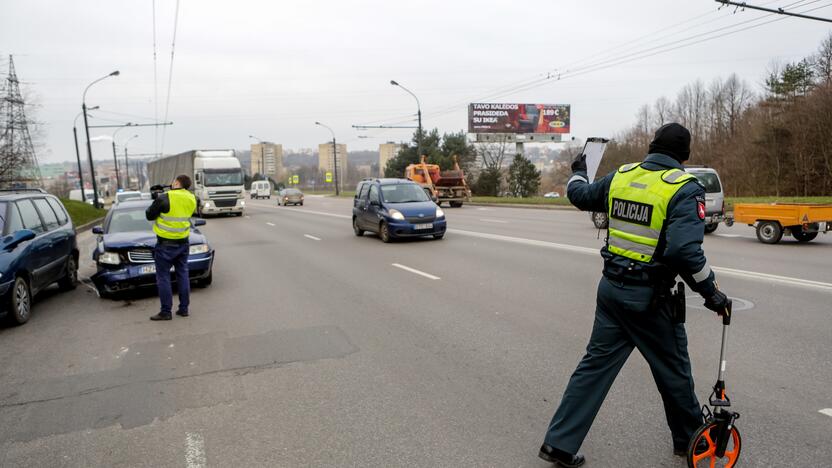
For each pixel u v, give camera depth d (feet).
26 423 13.41
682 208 9.12
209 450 11.78
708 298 9.37
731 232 50.03
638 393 13.88
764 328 18.95
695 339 17.95
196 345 19.36
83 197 130.93
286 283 30.63
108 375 16.61
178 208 23.03
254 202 186.80
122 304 26.61
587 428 10.40
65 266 30.09
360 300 25.68
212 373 16.44
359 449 11.58
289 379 15.76
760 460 10.52
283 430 12.57
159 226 22.95
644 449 11.23
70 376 16.63
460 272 32.09
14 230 24.34
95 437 12.57
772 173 122.62
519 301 24.32
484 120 202.59
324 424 12.81
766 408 12.72
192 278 28.73
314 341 19.40
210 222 86.48
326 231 62.34
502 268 32.91
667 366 10.04
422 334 19.79
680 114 196.03
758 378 14.51
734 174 135.74
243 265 37.88
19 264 23.17
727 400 9.83
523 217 76.69
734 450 10.13
